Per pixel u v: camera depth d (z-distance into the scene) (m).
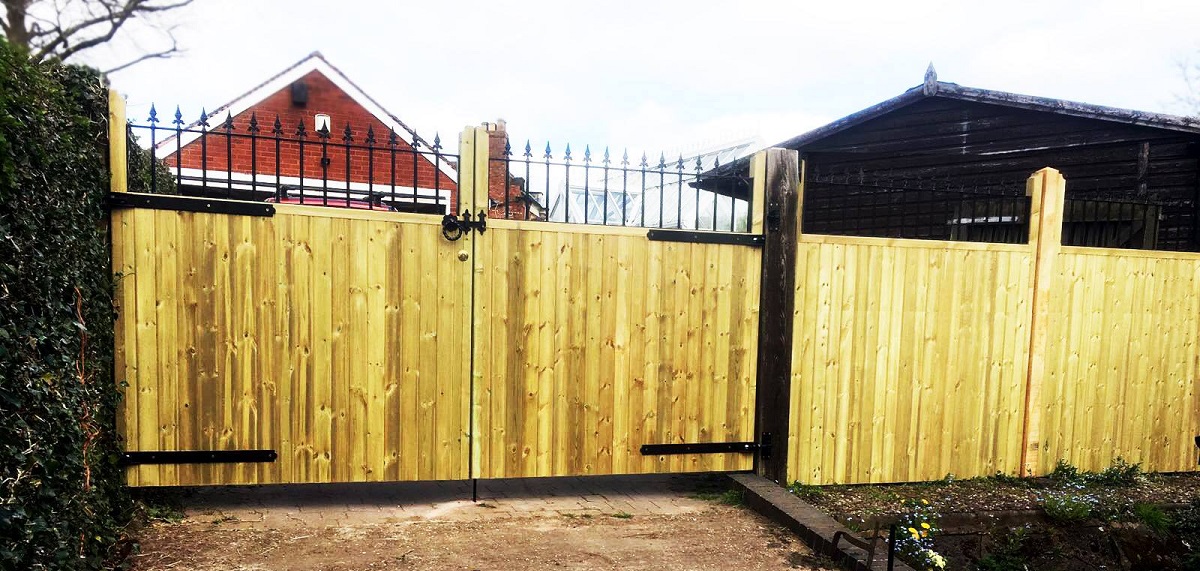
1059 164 7.93
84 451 3.05
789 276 4.66
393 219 4.07
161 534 3.68
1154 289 5.43
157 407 3.79
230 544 3.58
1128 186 7.41
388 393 4.12
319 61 12.48
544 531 3.97
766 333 4.66
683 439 4.63
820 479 4.83
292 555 3.48
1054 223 5.09
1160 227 7.07
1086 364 5.29
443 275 4.16
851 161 9.59
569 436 4.43
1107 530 4.34
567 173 4.36
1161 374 5.51
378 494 4.57
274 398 3.96
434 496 4.57
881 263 4.83
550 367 4.37
